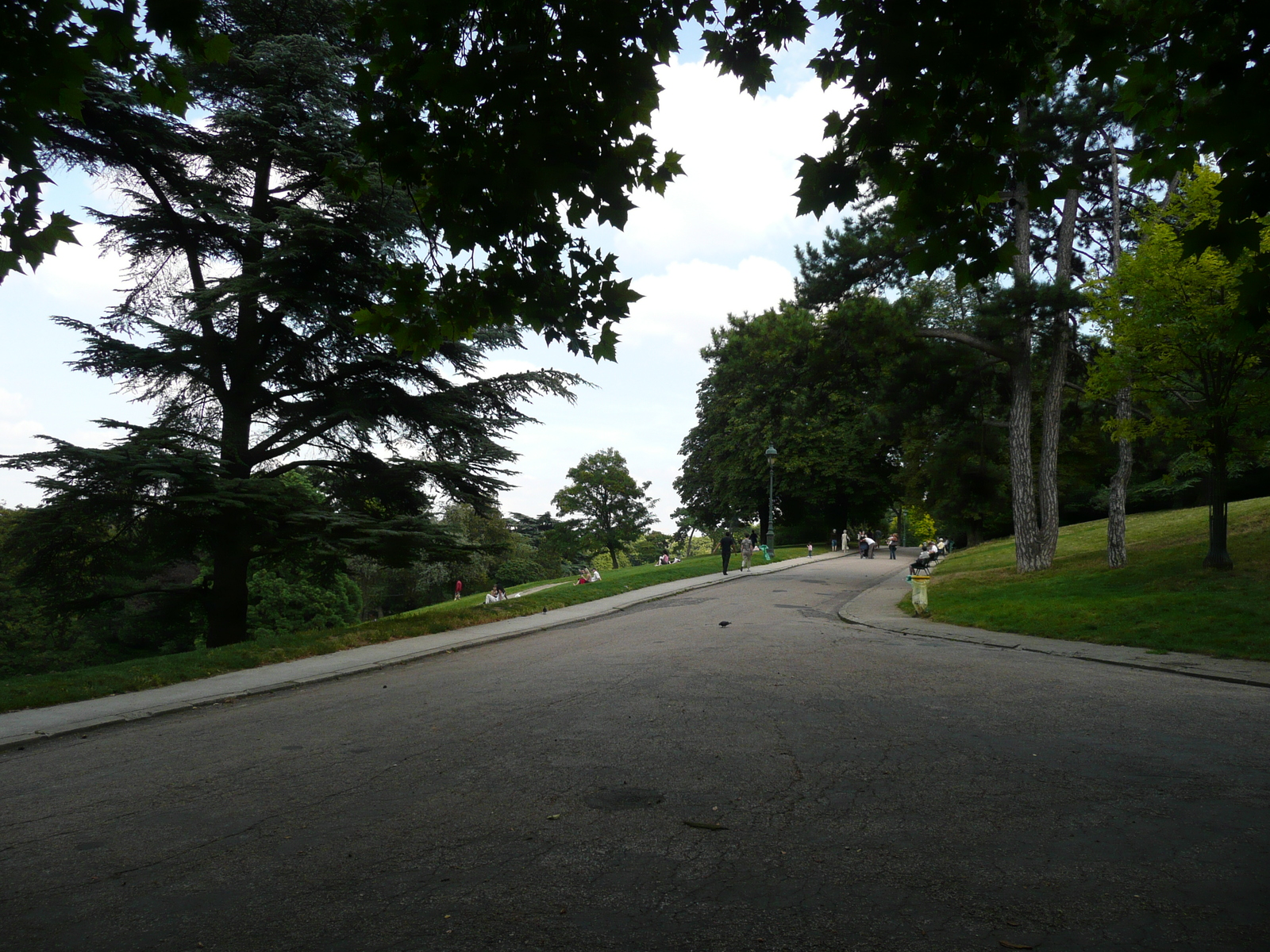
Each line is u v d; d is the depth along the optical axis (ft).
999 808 15.12
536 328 16.03
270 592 133.80
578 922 10.85
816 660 35.32
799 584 91.30
